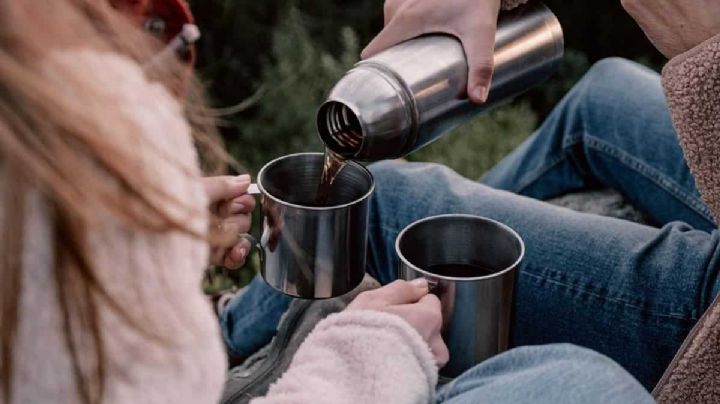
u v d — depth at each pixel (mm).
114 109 792
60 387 813
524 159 2090
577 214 1709
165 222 812
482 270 1474
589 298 1612
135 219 796
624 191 1979
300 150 3367
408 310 1339
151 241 822
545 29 1619
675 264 1570
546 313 1647
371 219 1802
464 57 1494
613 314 1593
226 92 3518
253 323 1849
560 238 1664
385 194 1799
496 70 1552
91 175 780
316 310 1669
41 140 760
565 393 1195
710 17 1382
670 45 1440
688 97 1344
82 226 776
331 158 1446
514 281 1385
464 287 1357
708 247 1569
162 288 835
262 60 3504
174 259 842
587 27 3664
